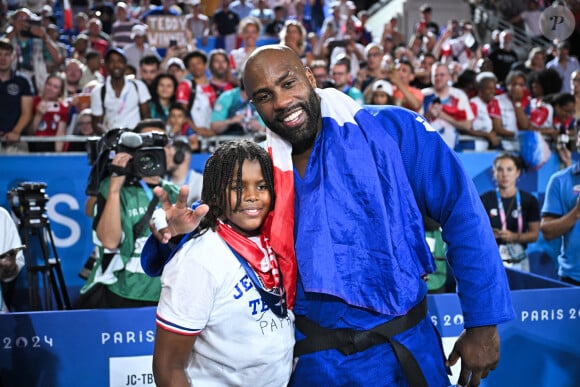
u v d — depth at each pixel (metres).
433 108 5.68
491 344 1.93
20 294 4.16
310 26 10.69
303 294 1.96
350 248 1.90
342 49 7.78
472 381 1.98
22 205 3.32
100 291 3.10
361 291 1.91
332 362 1.95
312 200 1.91
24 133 5.42
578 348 2.98
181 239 1.94
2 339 2.65
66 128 5.61
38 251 4.07
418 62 8.57
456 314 2.88
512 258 4.38
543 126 6.04
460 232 1.92
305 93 1.91
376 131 1.94
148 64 5.79
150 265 1.97
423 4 12.23
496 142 5.73
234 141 1.93
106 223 2.99
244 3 9.96
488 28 10.95
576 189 4.06
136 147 2.97
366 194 1.90
